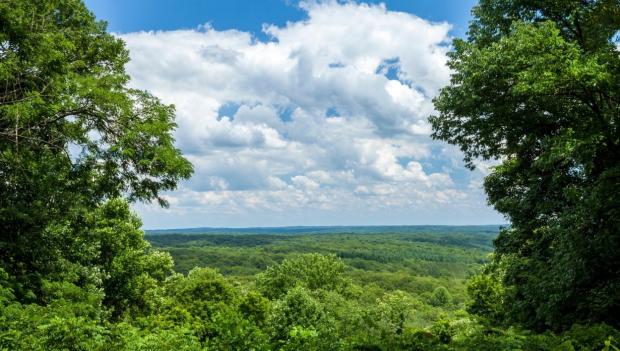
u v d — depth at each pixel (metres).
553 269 15.93
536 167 18.52
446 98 19.70
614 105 16.05
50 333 9.76
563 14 18.53
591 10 18.02
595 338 9.38
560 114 17.86
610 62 14.69
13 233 17.58
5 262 17.28
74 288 17.50
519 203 20.08
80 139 18.16
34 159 17.78
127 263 34.41
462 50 18.41
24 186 18.33
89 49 22.19
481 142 21.02
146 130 17.56
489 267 22.44
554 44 14.40
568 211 15.82
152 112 18.98
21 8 17.03
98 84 18.47
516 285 19.64
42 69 17.45
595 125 15.64
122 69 23.42
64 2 21.36
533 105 17.91
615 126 15.13
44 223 18.53
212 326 10.02
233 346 9.17
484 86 17.56
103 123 18.48
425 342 9.46
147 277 38.56
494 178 23.00
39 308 12.85
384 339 9.45
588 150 14.78
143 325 12.53
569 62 14.02
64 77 17.97
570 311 15.61
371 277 141.38
